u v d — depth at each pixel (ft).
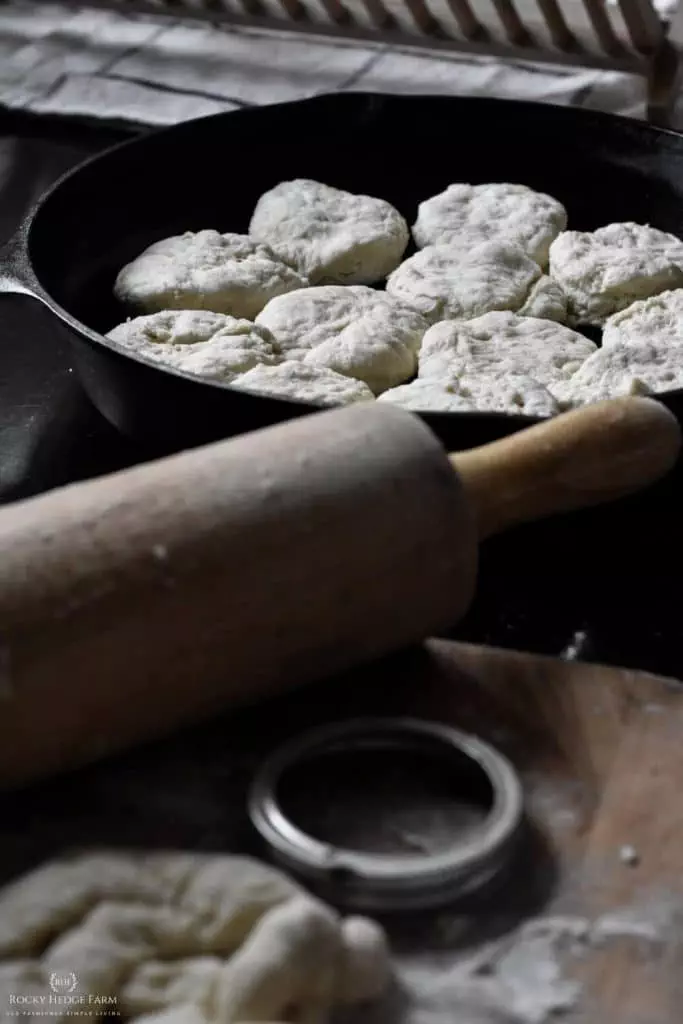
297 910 1.93
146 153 3.22
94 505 2.13
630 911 2.04
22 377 3.02
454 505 2.20
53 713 2.07
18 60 4.18
